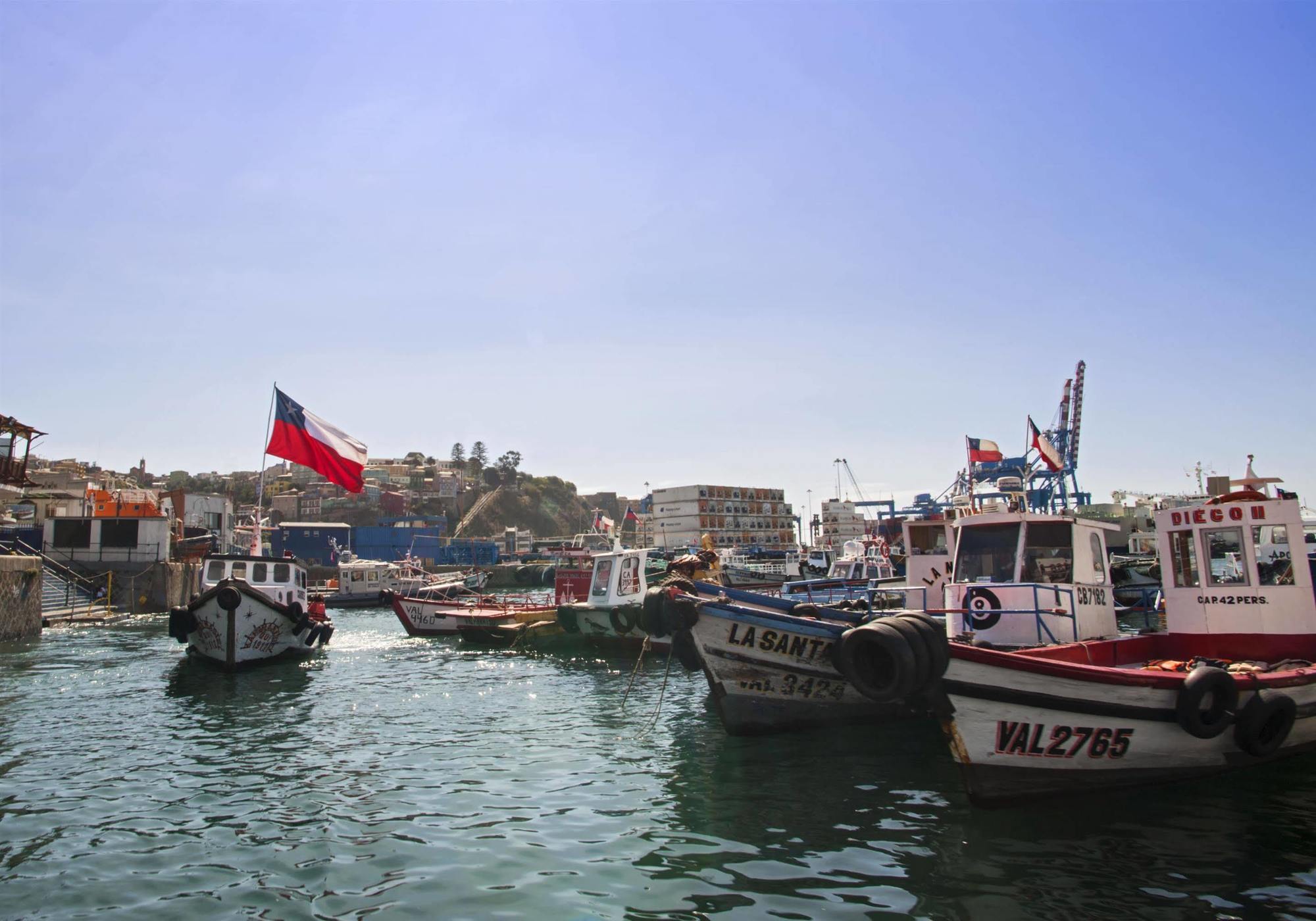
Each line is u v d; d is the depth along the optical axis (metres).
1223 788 10.76
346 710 18.58
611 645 27.81
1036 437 23.11
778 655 13.77
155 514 57.19
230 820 10.78
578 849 9.52
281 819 10.81
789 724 14.27
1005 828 9.64
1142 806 10.19
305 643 28.42
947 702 9.89
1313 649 11.80
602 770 12.96
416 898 8.28
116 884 8.73
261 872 9.00
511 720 17.11
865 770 12.27
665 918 7.72
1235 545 12.63
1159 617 15.80
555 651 29.56
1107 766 10.29
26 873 9.03
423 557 100.94
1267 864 8.53
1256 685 10.43
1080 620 12.84
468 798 11.62
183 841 10.01
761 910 7.80
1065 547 13.13
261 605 25.19
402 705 19.16
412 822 10.64
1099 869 8.48
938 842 9.33
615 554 28.48
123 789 12.26
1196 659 11.65
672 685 21.56
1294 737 11.23
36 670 25.38
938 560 18.94
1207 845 9.03
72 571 50.72
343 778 12.77
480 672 24.67
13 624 34.75
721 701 13.97
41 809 11.33
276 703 19.50
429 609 36.00
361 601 64.06
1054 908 7.69
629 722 16.75
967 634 12.91
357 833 10.24
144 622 43.75
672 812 10.70
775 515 158.25
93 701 19.97
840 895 8.07
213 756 14.29
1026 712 9.84
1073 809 10.15
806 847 9.35
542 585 91.56
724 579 24.80
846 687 14.27
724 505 145.75
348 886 8.60
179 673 24.62
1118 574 29.84
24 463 47.25
